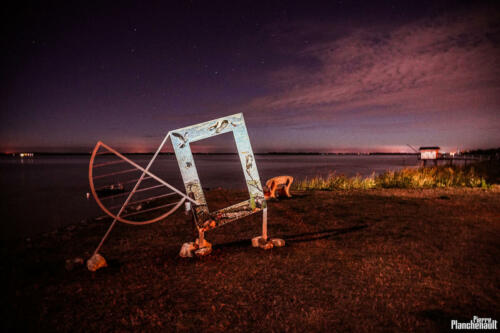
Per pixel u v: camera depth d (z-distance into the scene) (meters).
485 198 9.91
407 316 2.92
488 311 3.01
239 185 27.55
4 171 61.50
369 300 3.23
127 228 6.49
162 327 2.79
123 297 3.36
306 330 2.72
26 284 3.71
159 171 56.31
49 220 15.22
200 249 4.64
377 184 14.09
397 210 8.03
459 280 3.70
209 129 4.71
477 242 5.21
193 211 4.69
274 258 4.51
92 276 3.94
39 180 39.97
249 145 4.96
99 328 2.79
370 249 4.88
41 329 2.78
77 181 38.31
